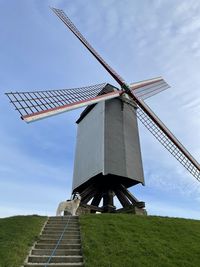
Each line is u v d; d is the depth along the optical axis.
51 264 8.73
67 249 10.06
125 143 21.50
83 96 20.34
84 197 20.02
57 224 12.98
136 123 23.84
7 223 12.55
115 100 23.16
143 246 10.56
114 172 19.73
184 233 12.92
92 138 22.05
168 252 10.32
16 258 8.66
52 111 16.73
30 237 10.70
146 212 19.19
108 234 11.48
